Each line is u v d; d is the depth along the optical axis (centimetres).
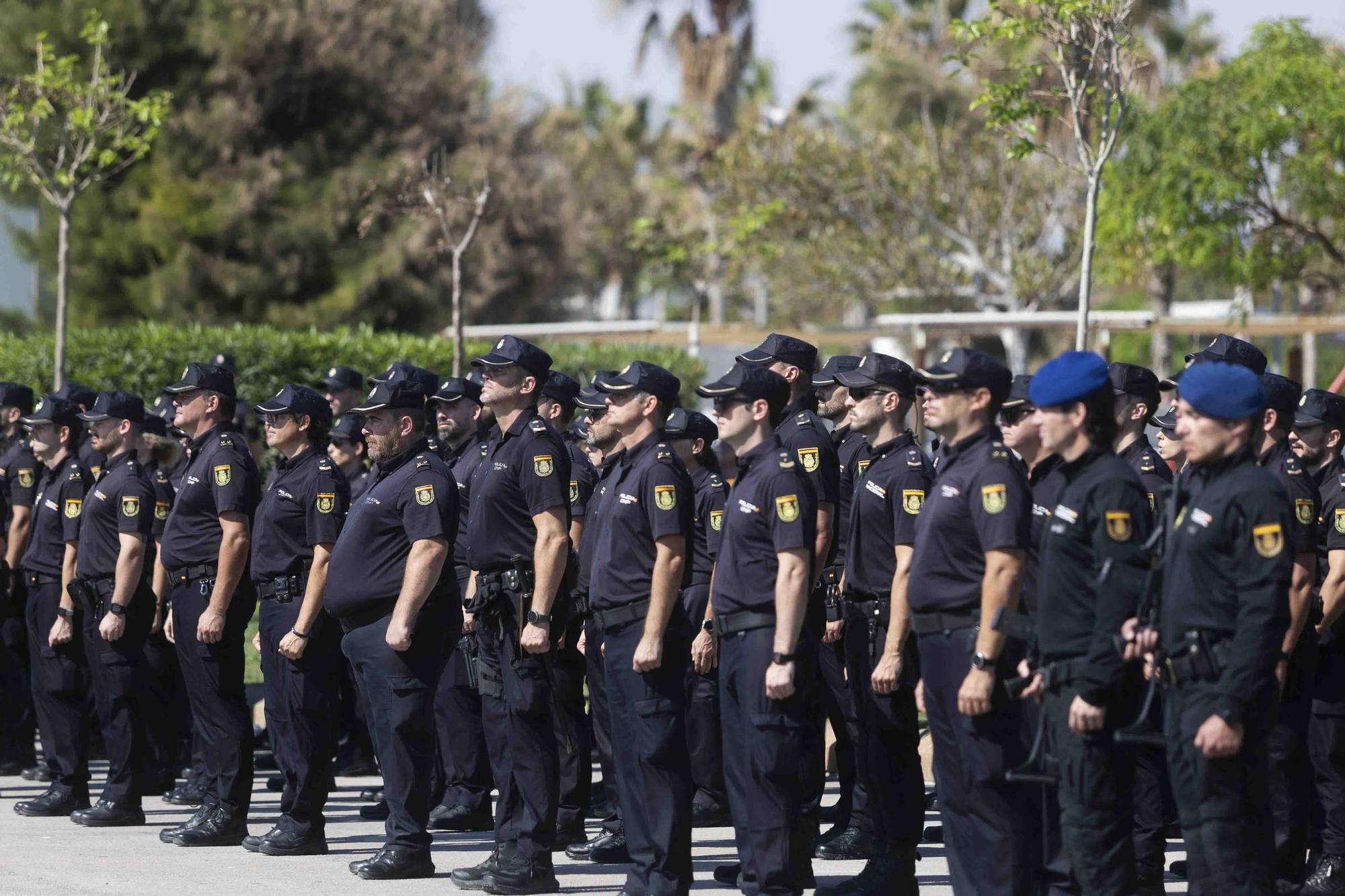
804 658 1494
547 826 1719
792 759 1496
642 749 1592
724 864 1855
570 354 5131
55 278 6544
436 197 4084
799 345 1808
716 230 8019
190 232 6456
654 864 1596
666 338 5541
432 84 6994
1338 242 4669
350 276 6538
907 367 1753
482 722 1936
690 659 1686
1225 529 1216
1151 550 1274
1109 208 4419
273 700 1945
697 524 2016
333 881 1762
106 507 2138
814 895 1702
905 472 1667
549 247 7262
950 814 1408
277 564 1936
